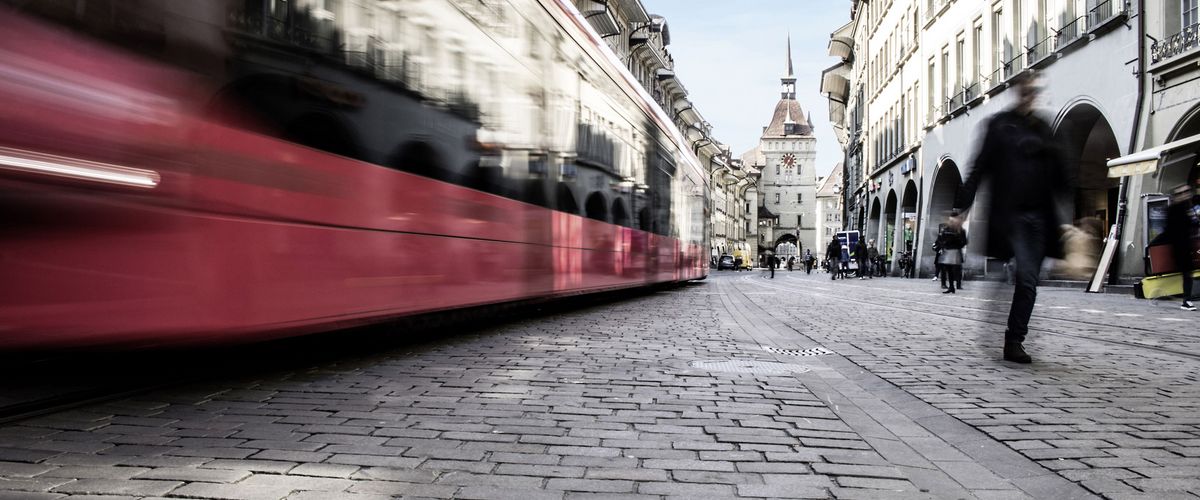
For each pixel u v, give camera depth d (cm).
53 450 313
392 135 559
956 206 619
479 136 693
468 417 389
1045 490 282
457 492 271
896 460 319
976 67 2956
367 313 533
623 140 1222
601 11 3956
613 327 873
